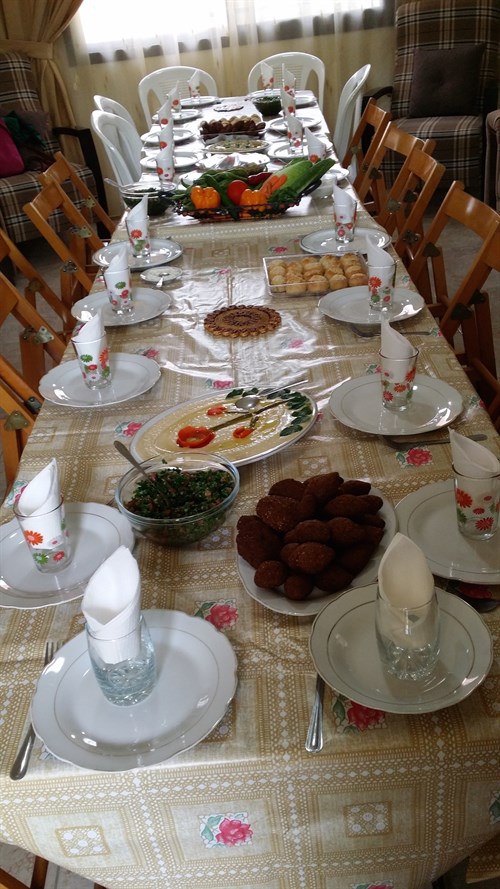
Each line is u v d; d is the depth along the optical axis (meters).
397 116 4.52
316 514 0.92
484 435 1.12
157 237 2.11
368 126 4.22
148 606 0.90
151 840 0.77
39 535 0.92
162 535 0.95
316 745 0.71
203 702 0.75
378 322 1.49
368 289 1.61
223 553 0.96
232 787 0.72
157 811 0.74
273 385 1.33
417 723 0.72
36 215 2.27
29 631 0.88
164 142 2.66
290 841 0.77
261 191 2.10
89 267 2.78
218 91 4.64
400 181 2.46
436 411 1.18
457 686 0.72
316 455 1.13
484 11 4.17
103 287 1.84
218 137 3.03
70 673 0.79
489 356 1.91
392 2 4.45
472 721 0.72
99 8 4.34
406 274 1.74
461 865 1.20
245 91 4.64
